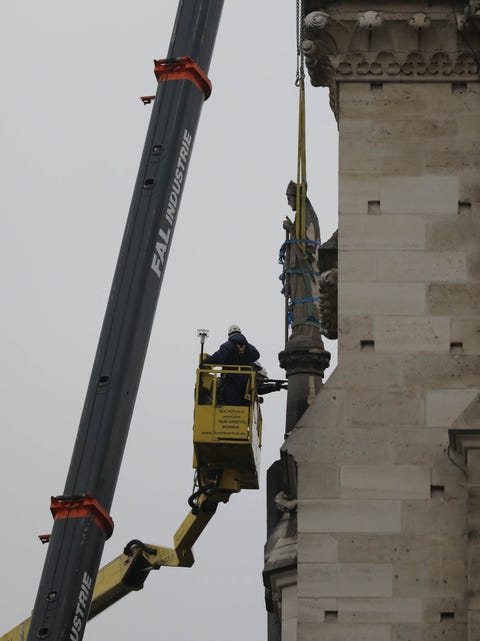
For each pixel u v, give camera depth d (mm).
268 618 77188
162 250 64875
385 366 63406
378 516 61938
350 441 62719
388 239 64438
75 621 59312
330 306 69250
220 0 69875
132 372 62781
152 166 66188
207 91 68312
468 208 64688
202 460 90562
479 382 63125
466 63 65938
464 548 61469
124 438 62000
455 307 63812
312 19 66250
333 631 60938
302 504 62188
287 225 84562
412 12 66375
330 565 61531
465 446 61344
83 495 60531
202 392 87938
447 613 60938
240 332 88125
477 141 65312
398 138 65438
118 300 63719
